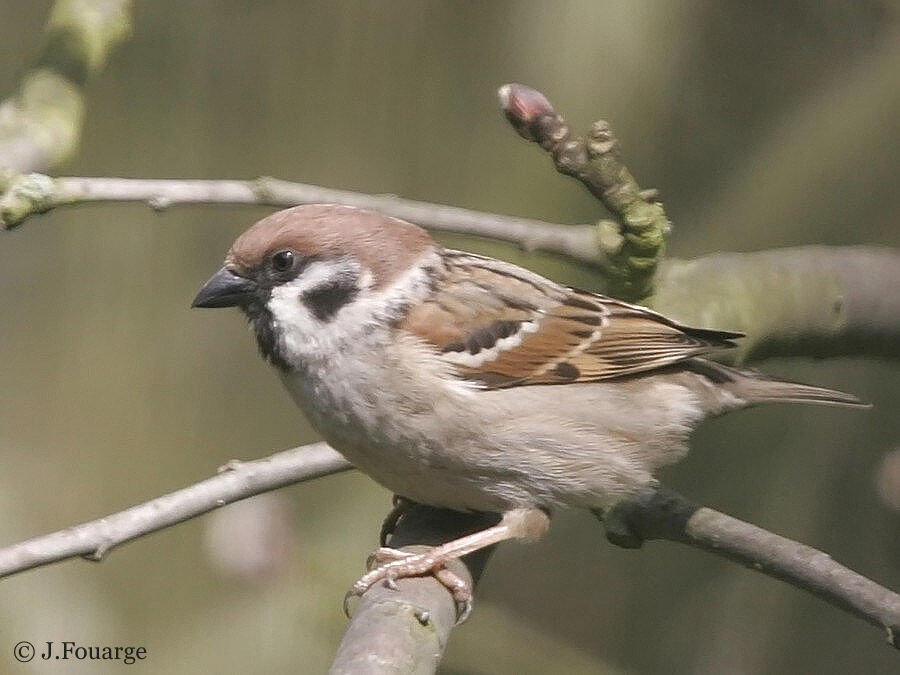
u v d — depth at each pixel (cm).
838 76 1121
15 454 1171
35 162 860
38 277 1205
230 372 1199
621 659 1129
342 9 1125
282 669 1117
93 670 1111
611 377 819
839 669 1052
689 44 1120
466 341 791
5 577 712
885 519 1027
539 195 1144
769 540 723
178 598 1159
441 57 1123
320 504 1126
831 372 1070
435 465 789
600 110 1113
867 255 938
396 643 643
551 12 1105
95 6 926
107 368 1195
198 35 1134
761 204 1098
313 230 781
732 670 1070
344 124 1134
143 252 1198
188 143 1132
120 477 1175
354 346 775
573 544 1173
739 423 1071
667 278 895
